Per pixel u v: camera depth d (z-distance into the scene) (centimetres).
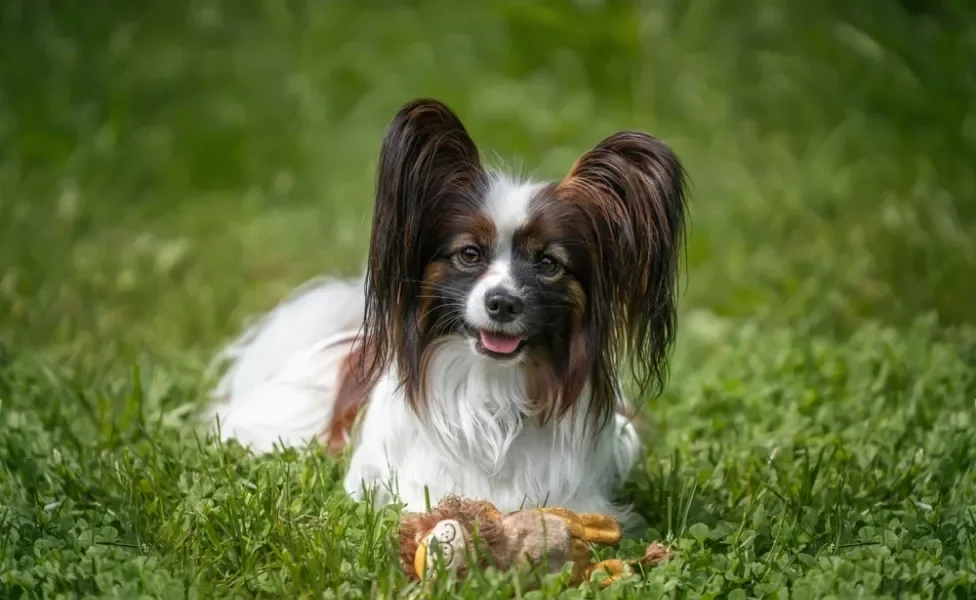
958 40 1193
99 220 1098
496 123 1194
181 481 529
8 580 422
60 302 874
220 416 658
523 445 524
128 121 1251
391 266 502
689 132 1184
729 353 784
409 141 489
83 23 1344
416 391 514
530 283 489
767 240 1029
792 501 523
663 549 459
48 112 1233
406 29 1322
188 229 1103
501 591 408
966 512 495
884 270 927
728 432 646
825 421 644
